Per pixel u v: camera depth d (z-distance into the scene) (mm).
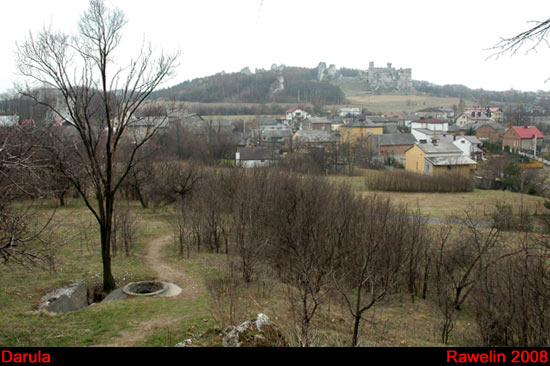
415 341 13609
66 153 17094
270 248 22297
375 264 16531
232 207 26562
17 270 18406
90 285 18000
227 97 155750
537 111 103875
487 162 62312
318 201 24562
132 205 38344
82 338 11578
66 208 33750
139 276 19266
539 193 48188
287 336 10945
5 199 10758
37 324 12555
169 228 30312
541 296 13414
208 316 13484
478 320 16094
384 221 19031
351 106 159000
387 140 77875
